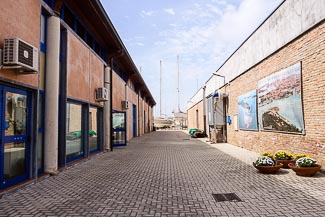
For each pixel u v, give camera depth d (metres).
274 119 11.09
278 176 7.77
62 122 9.31
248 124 14.47
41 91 8.11
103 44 14.85
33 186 6.88
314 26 8.15
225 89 19.64
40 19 7.59
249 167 9.45
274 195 5.81
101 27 12.83
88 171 9.00
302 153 8.95
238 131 16.67
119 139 18.36
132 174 8.45
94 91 12.78
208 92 26.95
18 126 6.84
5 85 6.28
